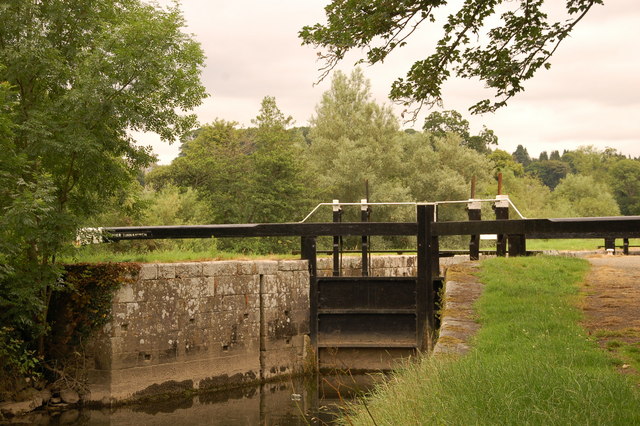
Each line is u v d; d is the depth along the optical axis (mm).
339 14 9508
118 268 14781
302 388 16422
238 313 16688
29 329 14680
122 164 16078
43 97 15211
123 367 14805
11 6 14000
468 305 11594
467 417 5770
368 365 17672
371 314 17594
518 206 63219
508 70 10000
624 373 7164
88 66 14125
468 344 9164
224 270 16469
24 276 13664
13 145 12930
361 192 45250
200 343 15969
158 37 14391
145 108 14750
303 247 18125
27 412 13969
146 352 15117
